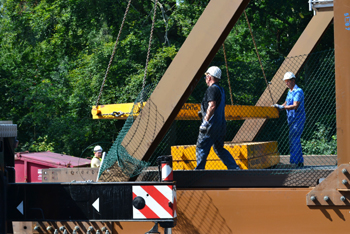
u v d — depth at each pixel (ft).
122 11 125.80
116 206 22.58
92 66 123.03
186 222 27.86
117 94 116.78
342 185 24.40
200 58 25.58
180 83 25.95
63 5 129.39
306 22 118.42
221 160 32.01
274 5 110.93
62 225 29.09
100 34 129.29
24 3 151.02
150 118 26.63
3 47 149.89
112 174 27.68
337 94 24.38
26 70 150.41
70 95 132.87
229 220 27.02
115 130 123.65
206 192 27.63
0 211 22.59
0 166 22.54
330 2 43.62
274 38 134.51
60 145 128.36
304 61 44.91
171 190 22.25
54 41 137.49
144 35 122.93
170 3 126.82
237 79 80.33
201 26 25.80
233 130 70.13
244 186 27.94
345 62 24.13
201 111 32.60
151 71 111.86
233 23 26.12
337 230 24.72
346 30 24.13
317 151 64.39
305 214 25.44
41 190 23.15
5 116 138.82
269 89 43.29
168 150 68.74
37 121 129.49
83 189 22.89
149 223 27.99
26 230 30.09
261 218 26.40
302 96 40.16
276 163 40.78
